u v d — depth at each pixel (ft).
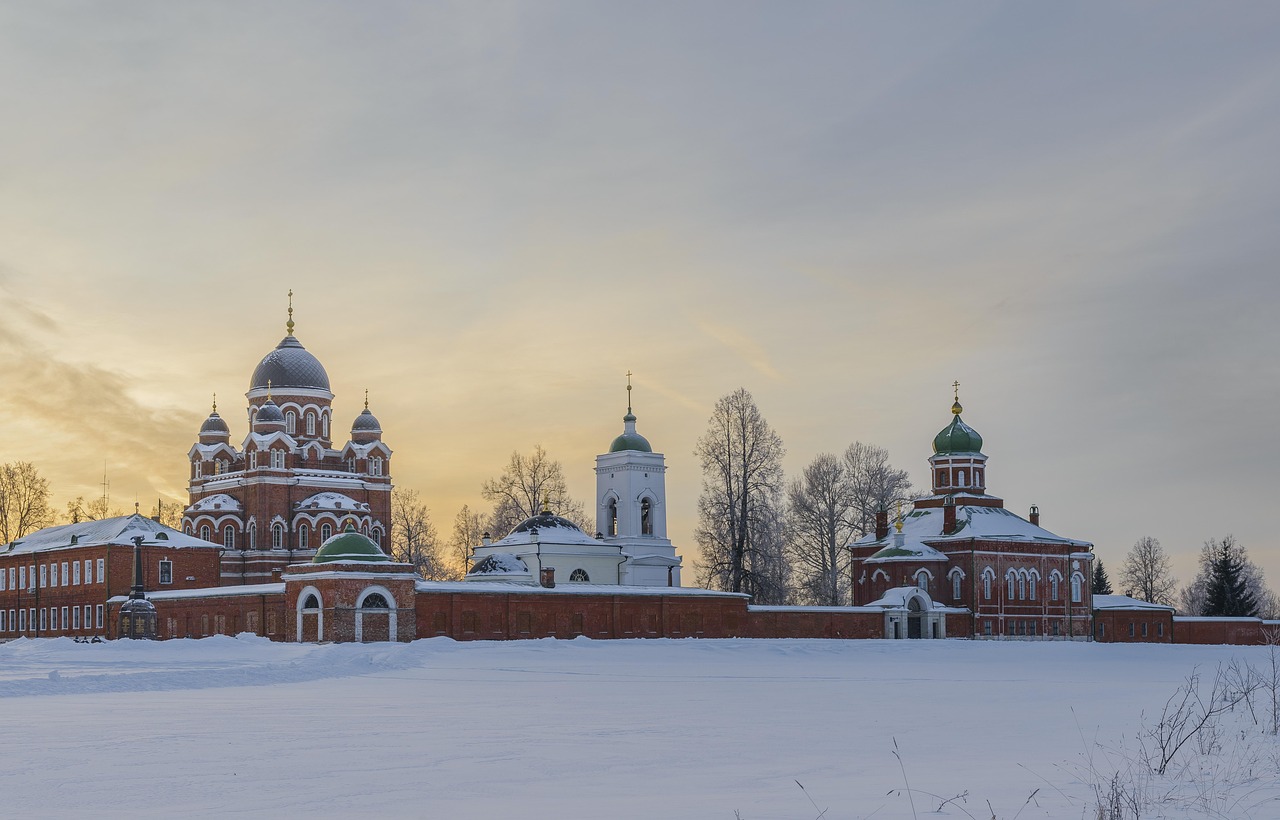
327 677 204.23
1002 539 409.08
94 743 102.47
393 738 106.42
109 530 404.57
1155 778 82.69
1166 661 286.25
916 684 190.08
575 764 90.38
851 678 207.31
